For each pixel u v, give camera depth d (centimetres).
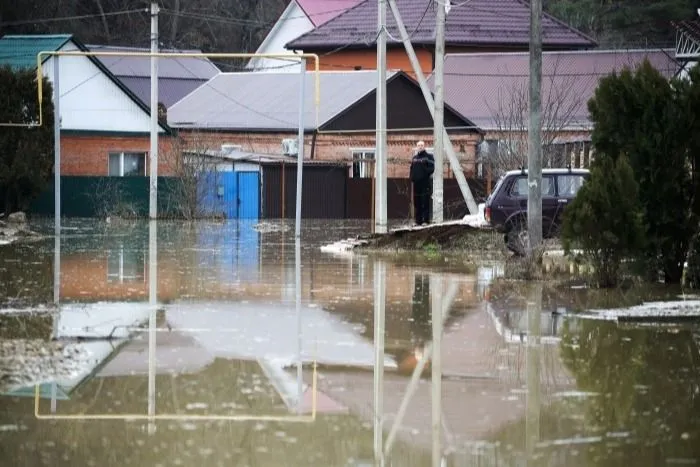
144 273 3972
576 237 3547
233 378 2186
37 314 2906
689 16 11656
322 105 9138
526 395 2072
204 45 13012
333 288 3566
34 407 1947
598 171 3528
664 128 3562
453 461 1664
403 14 11356
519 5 11456
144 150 9019
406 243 5047
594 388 2128
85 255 4738
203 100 9850
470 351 2473
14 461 1633
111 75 8850
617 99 3616
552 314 2986
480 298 3328
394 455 1691
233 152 8888
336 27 11556
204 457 1666
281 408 1964
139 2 12194
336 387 2123
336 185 8638
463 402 2016
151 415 1906
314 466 1630
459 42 11006
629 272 3597
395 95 9056
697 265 3528
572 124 8219
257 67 12962
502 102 9094
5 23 10675
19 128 7450
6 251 4938
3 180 7431
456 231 5000
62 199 8356
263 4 13825
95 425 1839
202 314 2961
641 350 2498
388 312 3036
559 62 9400
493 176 7719
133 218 8081
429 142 9044
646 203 3572
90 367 2261
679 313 2934
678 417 1916
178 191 8212
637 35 11862
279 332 2689
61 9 11475
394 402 2014
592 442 1764
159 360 2339
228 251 5050
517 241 4584
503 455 1694
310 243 5647
